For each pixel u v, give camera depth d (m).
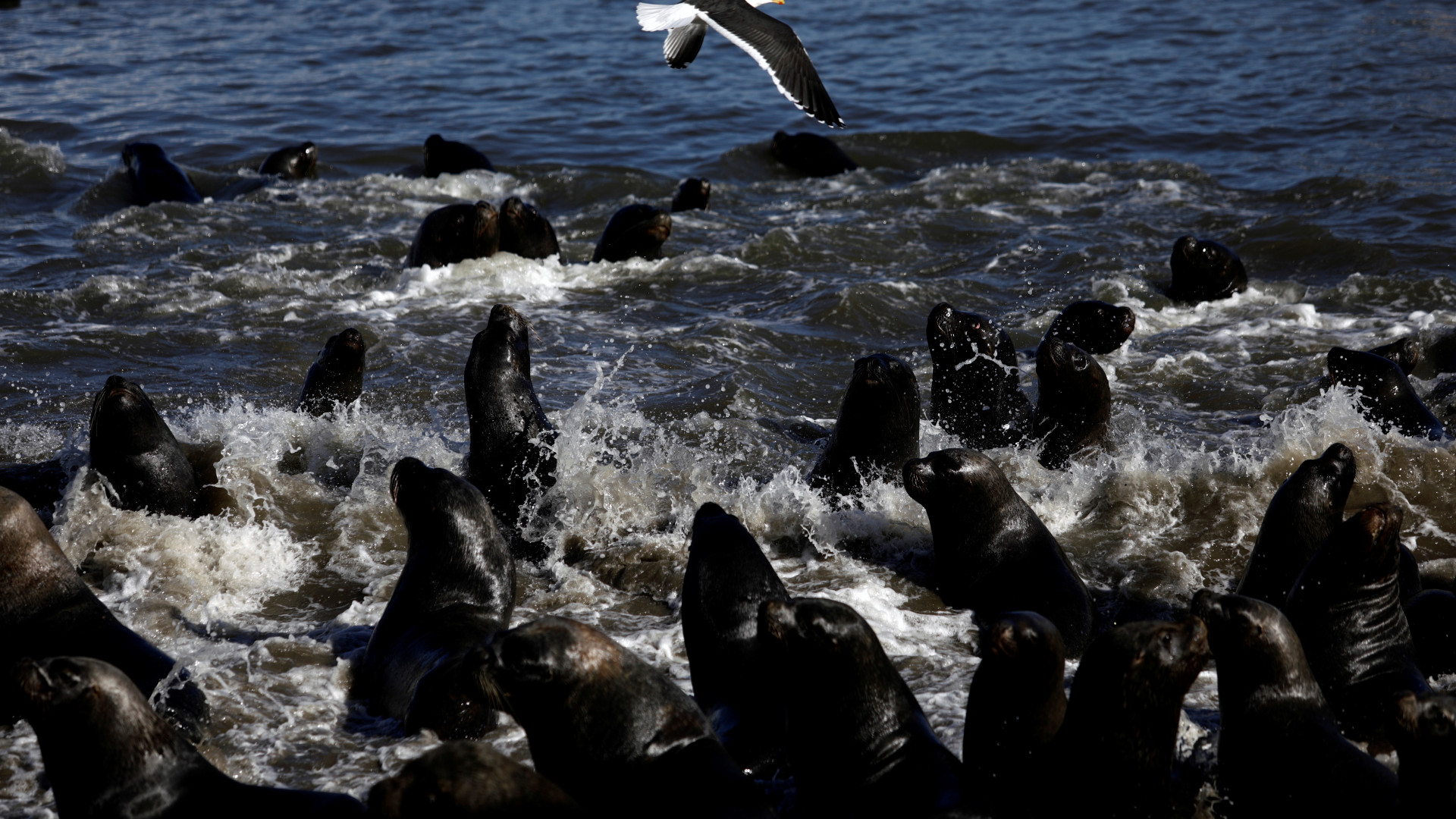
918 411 9.46
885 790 5.09
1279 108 26.89
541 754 5.05
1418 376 13.13
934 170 23.92
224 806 5.00
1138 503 9.42
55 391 12.38
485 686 5.00
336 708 6.70
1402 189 20.20
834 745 5.22
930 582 8.47
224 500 9.24
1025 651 5.22
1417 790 4.68
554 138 26.00
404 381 12.85
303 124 26.69
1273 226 18.48
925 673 7.05
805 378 13.50
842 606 5.24
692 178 21.09
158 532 8.68
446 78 31.41
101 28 37.00
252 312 15.31
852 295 15.69
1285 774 5.36
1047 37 36.28
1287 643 5.49
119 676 5.09
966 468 7.96
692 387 12.84
